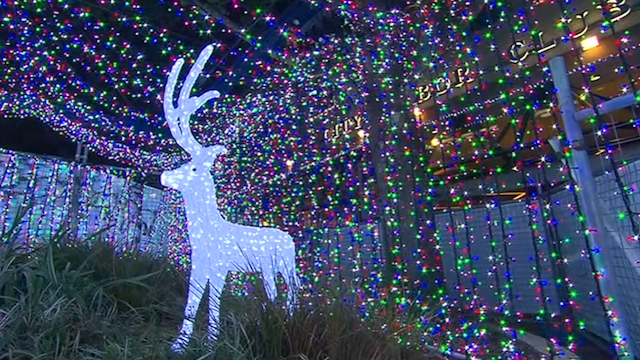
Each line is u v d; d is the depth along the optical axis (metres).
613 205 2.97
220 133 8.98
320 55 6.56
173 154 9.19
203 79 8.12
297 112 7.68
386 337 2.41
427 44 5.09
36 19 6.14
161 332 2.54
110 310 2.62
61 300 2.42
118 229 7.88
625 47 5.00
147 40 6.80
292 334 2.27
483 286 4.81
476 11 4.89
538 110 4.67
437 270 4.15
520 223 4.72
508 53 5.08
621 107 2.40
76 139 8.78
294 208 6.74
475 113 5.36
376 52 5.20
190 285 2.86
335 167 6.86
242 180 8.27
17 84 7.50
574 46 3.06
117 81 7.92
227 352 2.08
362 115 5.59
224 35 7.31
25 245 3.16
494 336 3.22
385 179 4.79
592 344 3.21
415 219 4.44
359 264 4.66
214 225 2.96
